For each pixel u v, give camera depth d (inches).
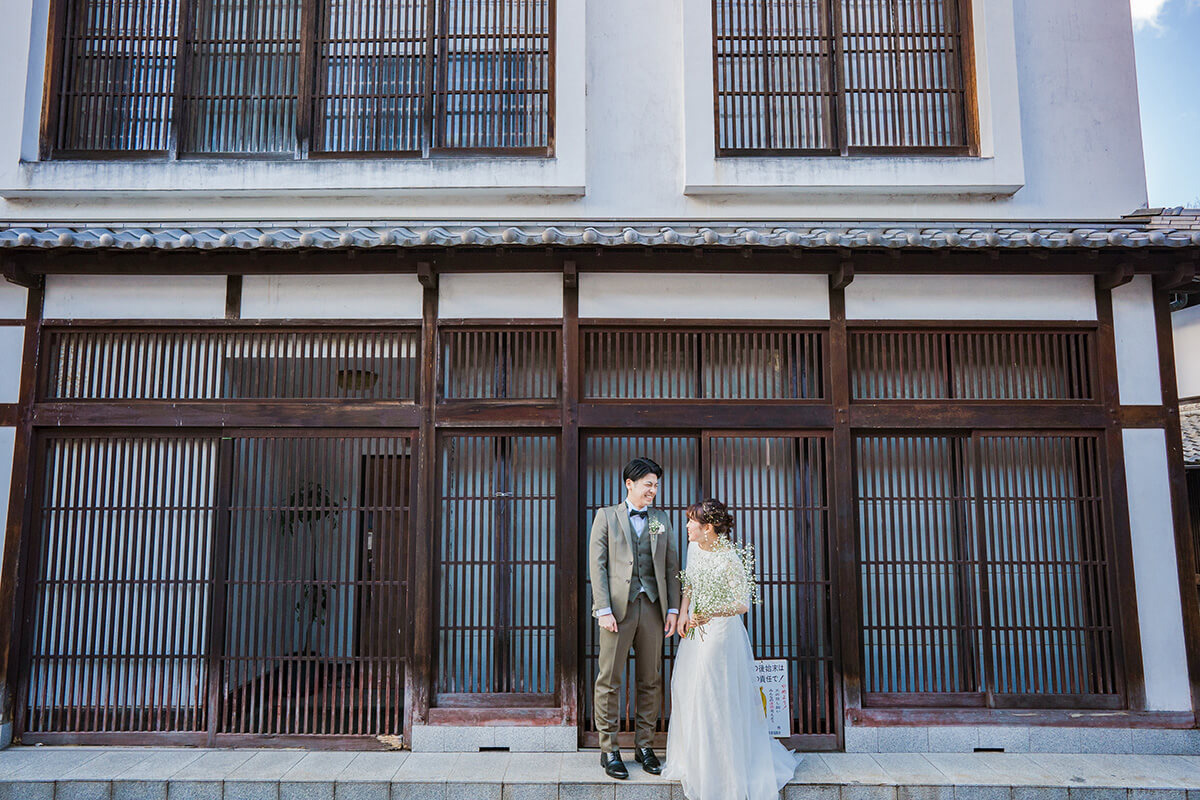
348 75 237.1
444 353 205.2
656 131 238.1
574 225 231.5
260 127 235.1
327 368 210.4
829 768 178.4
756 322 204.7
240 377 207.3
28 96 228.5
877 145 234.8
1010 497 200.8
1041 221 230.7
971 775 174.1
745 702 166.2
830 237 185.9
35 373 202.2
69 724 194.9
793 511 200.2
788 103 237.5
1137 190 234.1
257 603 198.5
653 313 205.2
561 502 197.6
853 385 206.1
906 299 206.7
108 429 202.7
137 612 199.2
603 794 169.3
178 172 225.3
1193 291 213.6
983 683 194.7
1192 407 365.1
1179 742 188.9
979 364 205.9
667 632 174.9
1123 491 199.2
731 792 159.2
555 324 203.8
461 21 238.4
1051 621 196.7
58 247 187.8
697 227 224.5
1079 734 189.6
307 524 207.9
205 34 237.6
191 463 202.7
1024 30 240.5
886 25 239.1
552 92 233.8
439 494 200.2
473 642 198.1
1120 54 241.0
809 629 196.9
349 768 177.8
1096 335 205.8
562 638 193.0
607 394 204.4
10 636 193.2
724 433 201.2
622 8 243.9
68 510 201.3
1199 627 194.9
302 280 207.3
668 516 188.2
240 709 201.6
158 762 181.2
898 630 196.9
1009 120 226.4
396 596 198.2
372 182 225.1
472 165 225.6
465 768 177.9
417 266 197.0
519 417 200.1
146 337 206.5
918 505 199.9
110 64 235.5
